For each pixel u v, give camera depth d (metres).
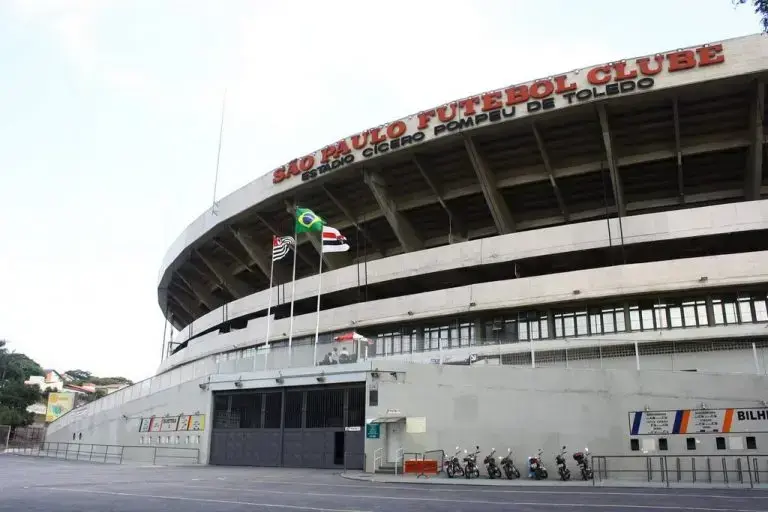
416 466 24.58
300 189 48.44
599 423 25.30
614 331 37.72
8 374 99.56
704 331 34.41
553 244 39.31
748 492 18.11
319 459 28.62
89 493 17.00
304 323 47.12
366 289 46.84
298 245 54.75
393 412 26.08
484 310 39.84
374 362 27.05
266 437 30.69
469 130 40.03
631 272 36.28
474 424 25.77
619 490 19.00
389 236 53.22
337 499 15.52
